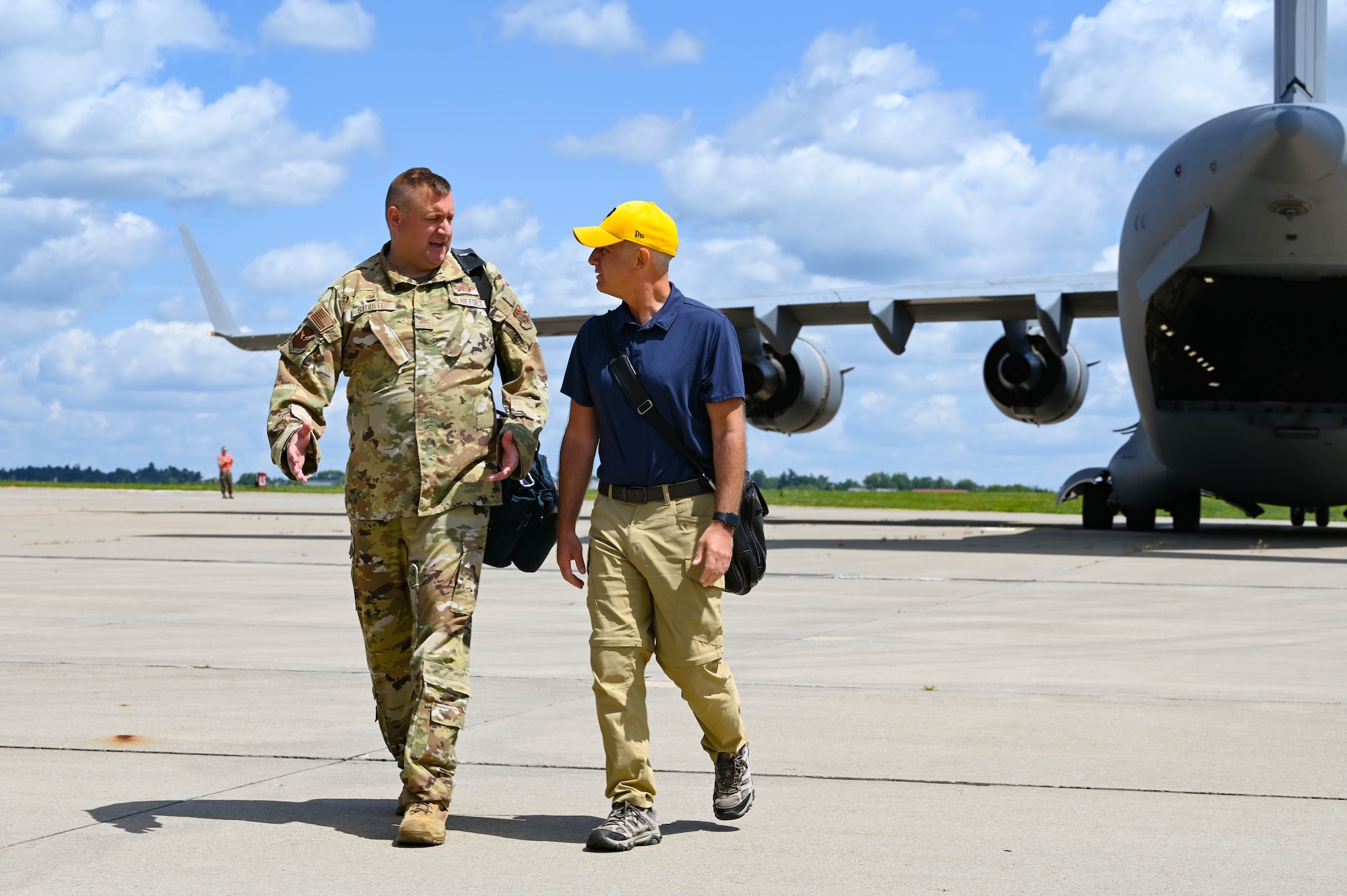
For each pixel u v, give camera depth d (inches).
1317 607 409.7
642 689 159.0
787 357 972.6
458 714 157.6
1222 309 749.9
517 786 180.1
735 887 134.7
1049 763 192.2
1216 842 151.1
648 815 153.4
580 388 165.8
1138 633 343.9
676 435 158.4
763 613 393.1
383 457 164.4
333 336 165.8
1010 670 279.4
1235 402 738.2
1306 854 146.2
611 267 160.6
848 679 268.2
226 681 262.5
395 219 167.3
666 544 158.1
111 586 464.1
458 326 166.9
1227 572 545.3
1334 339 765.9
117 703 237.0
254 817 162.9
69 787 176.7
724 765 161.0
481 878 138.1
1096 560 618.2
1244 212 639.8
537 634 343.9
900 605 418.9
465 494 164.1
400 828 152.8
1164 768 189.3
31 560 589.3
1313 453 743.1
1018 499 2059.5
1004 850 147.8
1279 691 255.3
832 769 188.5
